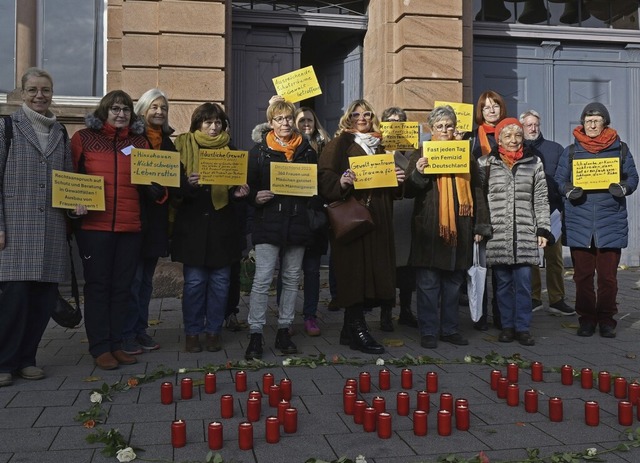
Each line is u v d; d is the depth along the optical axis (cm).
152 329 588
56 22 805
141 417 347
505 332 546
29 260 409
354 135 510
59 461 287
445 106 529
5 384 403
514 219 537
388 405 370
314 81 605
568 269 1005
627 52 1028
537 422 343
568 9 1020
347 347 518
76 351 501
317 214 494
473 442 312
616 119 1027
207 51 779
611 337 562
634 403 364
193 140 495
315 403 372
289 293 500
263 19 902
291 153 496
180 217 495
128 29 765
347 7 943
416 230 527
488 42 985
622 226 556
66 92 806
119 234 454
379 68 885
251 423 333
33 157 417
